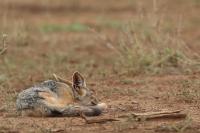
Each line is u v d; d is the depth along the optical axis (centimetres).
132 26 3000
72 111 1839
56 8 5550
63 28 4581
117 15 5153
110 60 3269
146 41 2953
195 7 5272
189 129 1722
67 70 2947
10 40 3766
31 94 1875
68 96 1898
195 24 4597
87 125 1770
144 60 2828
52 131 1703
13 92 2391
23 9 5378
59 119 1833
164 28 3222
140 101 2147
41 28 4484
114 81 2584
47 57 3453
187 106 2039
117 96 2255
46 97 1858
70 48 3769
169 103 2097
